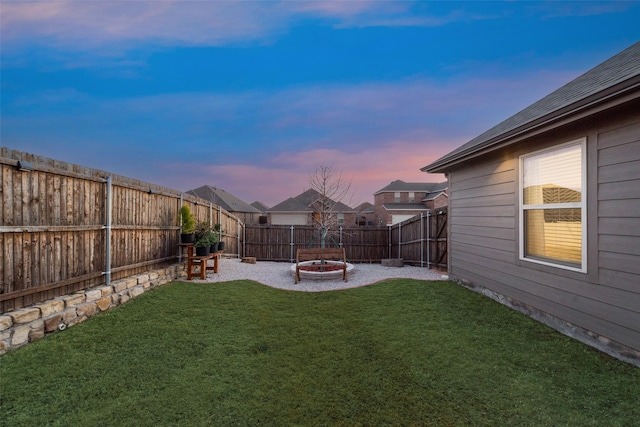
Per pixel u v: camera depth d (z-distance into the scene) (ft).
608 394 8.44
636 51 14.07
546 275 13.94
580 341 12.06
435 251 29.55
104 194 15.98
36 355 10.28
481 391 8.65
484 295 18.74
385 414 7.68
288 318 15.24
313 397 8.41
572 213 12.80
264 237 42.29
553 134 13.50
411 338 12.50
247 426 7.22
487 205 18.49
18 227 11.25
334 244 40.68
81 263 14.46
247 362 10.50
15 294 11.19
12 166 11.14
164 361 10.38
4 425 7.01
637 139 9.99
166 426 7.14
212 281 22.74
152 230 20.53
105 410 7.68
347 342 12.23
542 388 8.77
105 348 11.11
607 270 11.02
